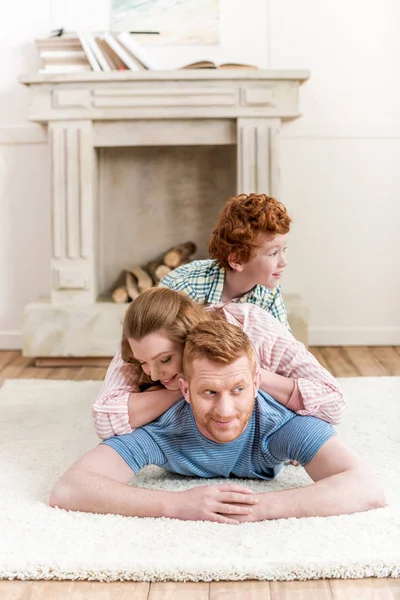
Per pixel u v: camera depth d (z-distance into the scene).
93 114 3.36
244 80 3.35
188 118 3.39
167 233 3.81
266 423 1.74
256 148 3.38
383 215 3.78
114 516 1.61
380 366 3.35
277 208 2.01
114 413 1.72
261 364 1.84
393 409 2.54
